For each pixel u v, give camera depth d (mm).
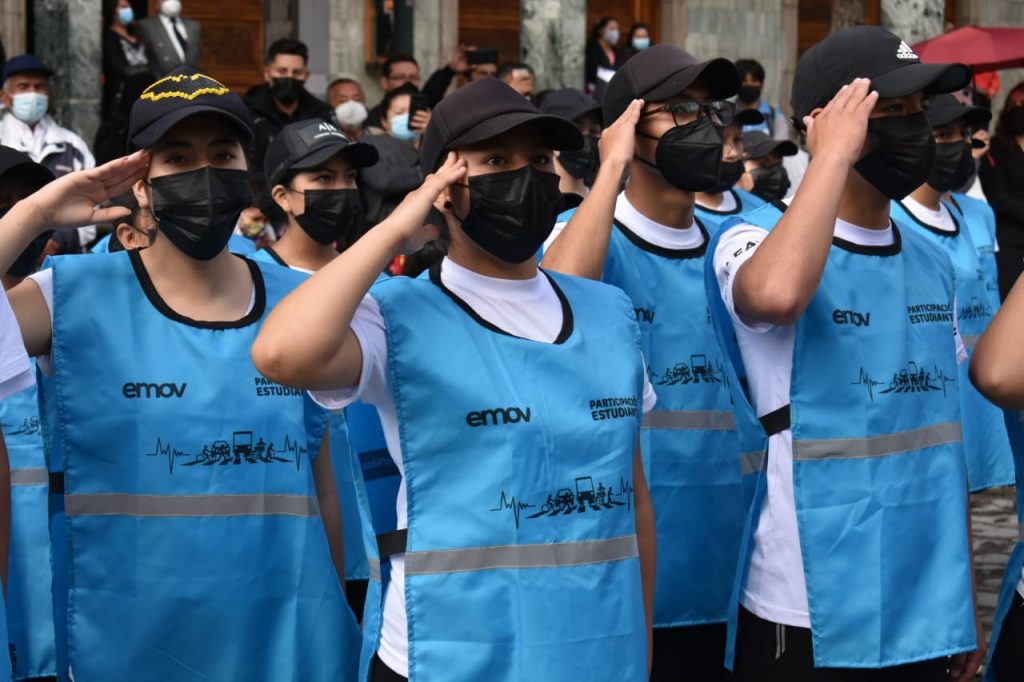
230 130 4523
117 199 4855
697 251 5566
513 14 20422
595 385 3883
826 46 4527
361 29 18844
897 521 4465
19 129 11883
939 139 7371
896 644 4438
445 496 3738
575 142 3826
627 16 20594
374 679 3850
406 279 3857
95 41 15891
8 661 3871
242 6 19609
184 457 4520
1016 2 22516
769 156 9375
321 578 4645
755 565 4543
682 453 5402
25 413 5898
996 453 8328
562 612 3730
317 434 4750
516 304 3893
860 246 4566
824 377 4449
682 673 5488
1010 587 4129
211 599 4496
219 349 4594
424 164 3924
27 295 4520
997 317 3910
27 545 5816
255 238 9258
